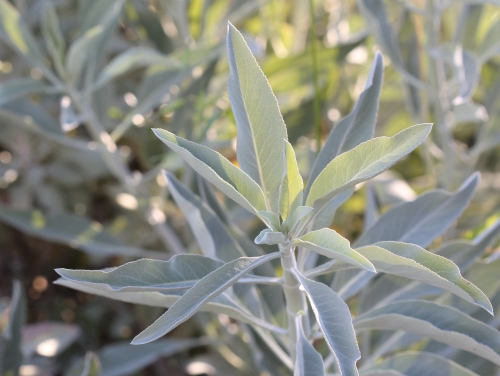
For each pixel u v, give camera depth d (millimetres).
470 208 656
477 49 585
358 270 373
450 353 419
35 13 719
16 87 547
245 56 281
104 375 562
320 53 603
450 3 521
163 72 578
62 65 559
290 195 280
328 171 269
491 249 418
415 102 599
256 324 340
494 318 397
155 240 716
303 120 602
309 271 319
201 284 267
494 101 605
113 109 621
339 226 675
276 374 436
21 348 488
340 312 262
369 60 692
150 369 714
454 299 392
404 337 410
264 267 395
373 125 330
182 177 604
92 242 622
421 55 609
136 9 660
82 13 595
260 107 288
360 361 440
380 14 553
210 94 655
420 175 708
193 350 716
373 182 514
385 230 369
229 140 598
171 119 586
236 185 276
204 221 379
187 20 659
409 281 383
